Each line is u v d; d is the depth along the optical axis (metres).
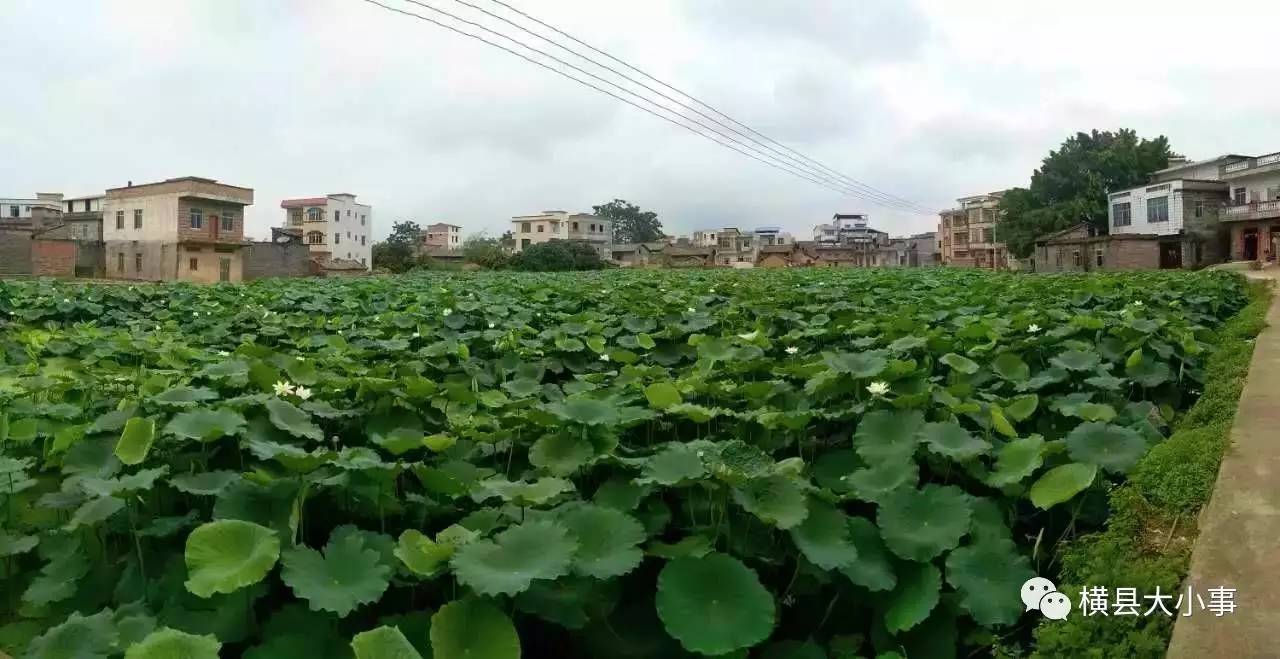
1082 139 60.00
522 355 9.85
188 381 6.93
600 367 9.83
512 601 3.73
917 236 108.25
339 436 6.27
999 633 4.12
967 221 82.19
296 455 4.30
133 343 9.91
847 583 4.34
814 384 6.45
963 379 7.73
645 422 6.20
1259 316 12.61
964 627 4.25
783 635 4.34
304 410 5.86
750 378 7.97
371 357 9.49
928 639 4.11
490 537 4.12
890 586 4.16
